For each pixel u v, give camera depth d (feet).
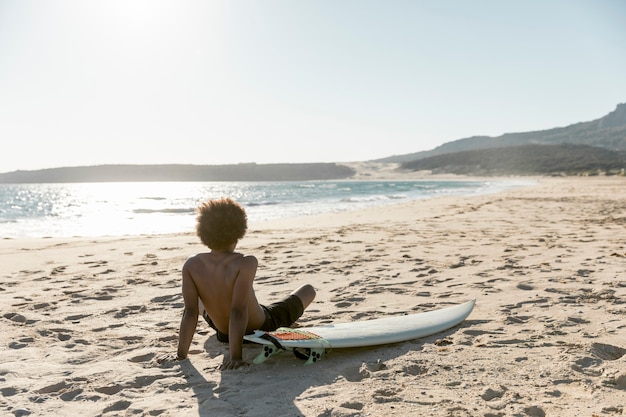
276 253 30.27
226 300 11.69
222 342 13.12
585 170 509.76
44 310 17.19
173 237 42.27
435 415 8.63
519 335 13.32
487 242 33.68
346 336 12.16
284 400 9.42
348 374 10.84
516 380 10.27
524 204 81.66
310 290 13.98
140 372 11.19
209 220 11.53
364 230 43.60
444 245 32.50
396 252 29.58
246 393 9.80
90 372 11.24
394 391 9.76
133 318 16.06
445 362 11.37
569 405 9.00
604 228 41.88
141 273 24.36
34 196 229.04
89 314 16.56
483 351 12.09
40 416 9.02
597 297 17.31
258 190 263.49
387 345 12.71
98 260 29.09
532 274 21.74
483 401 9.23
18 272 25.31
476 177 554.46
